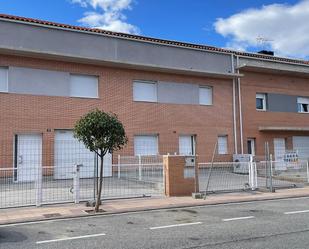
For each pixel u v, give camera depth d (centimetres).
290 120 2539
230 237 707
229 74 2248
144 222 877
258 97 2448
